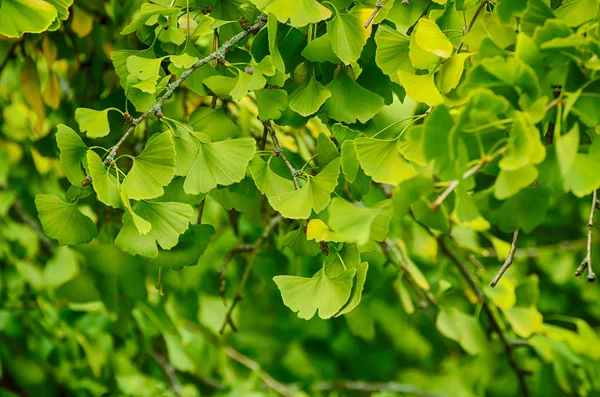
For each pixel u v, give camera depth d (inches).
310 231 63.6
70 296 83.7
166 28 66.2
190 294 110.0
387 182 62.8
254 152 64.2
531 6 60.2
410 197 59.4
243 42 67.6
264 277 84.4
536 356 102.0
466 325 90.9
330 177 63.9
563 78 59.1
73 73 83.8
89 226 64.4
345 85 66.3
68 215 64.0
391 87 67.7
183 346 113.3
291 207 63.7
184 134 64.2
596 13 63.2
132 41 81.0
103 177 62.1
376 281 95.7
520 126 58.0
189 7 67.2
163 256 65.9
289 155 79.3
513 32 64.7
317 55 65.4
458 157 58.4
